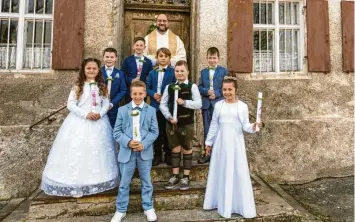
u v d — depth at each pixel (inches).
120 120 116.0
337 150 183.3
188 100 126.2
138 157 114.6
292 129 179.3
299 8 190.7
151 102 141.9
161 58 139.8
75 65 164.4
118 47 171.3
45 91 162.2
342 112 186.9
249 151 175.3
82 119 120.6
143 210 124.0
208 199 123.4
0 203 147.5
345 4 189.5
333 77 187.9
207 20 177.8
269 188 155.4
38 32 169.2
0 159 153.2
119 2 172.6
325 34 186.7
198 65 175.9
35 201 118.3
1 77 158.4
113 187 122.3
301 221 125.7
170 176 139.8
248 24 180.5
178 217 117.8
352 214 136.4
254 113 178.9
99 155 119.5
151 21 188.4
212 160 123.7
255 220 118.2
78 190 115.6
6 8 167.0
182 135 126.8
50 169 118.7
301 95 183.3
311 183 177.3
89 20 168.7
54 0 164.7
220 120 122.7
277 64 188.1
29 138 156.7
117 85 136.0
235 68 177.8
